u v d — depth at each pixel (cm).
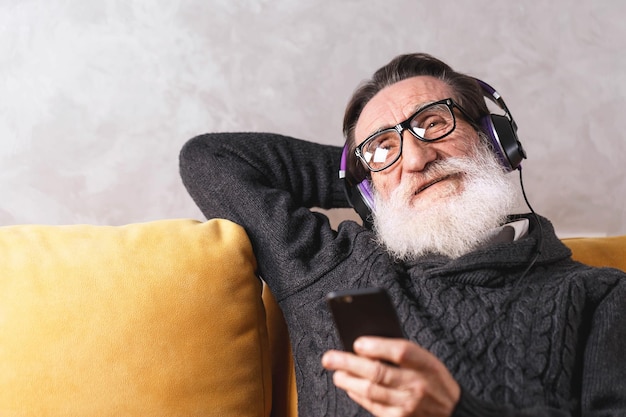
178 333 114
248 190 138
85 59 162
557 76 183
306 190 150
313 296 125
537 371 104
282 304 129
